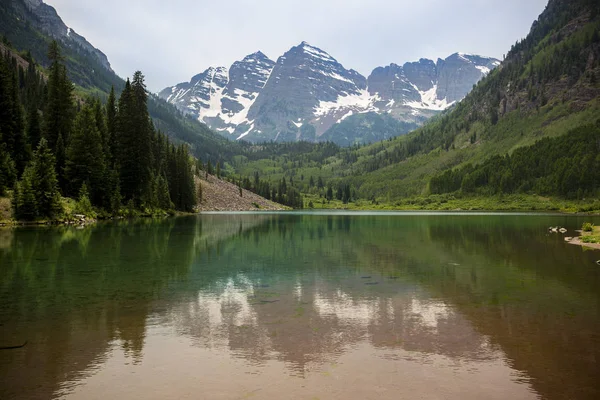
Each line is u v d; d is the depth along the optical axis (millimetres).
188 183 164375
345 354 15625
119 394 12297
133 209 113438
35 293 25875
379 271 34625
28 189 78688
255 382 13141
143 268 35500
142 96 118438
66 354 15555
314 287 28359
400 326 19297
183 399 11992
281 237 66312
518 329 18750
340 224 103438
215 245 53719
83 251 45000
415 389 12703
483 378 13531
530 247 51750
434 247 52000
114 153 115438
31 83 193875
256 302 23984
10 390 12531
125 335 17828
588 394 12414
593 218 131875
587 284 29109
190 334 18016
